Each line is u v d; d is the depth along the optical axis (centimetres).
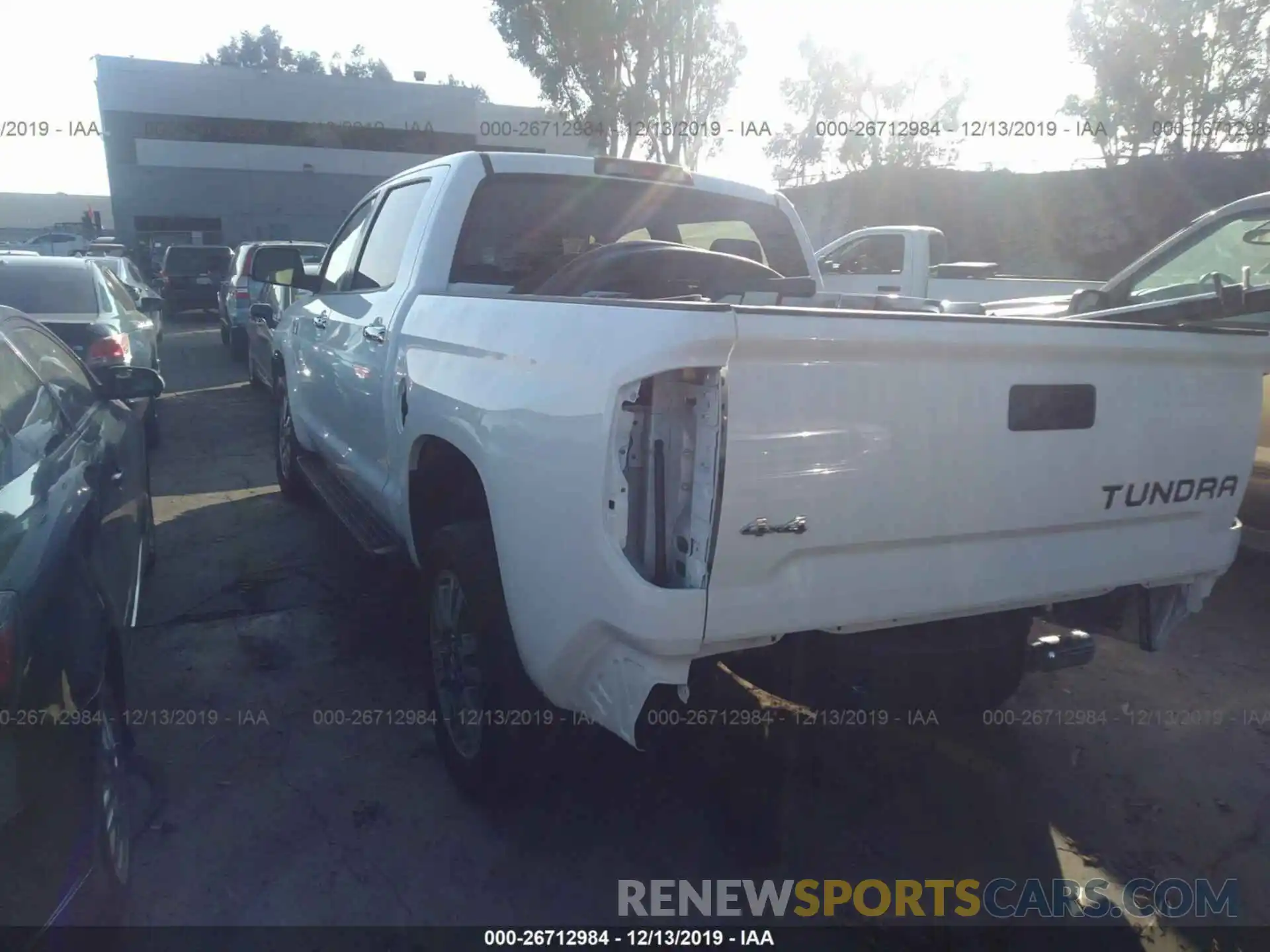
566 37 2133
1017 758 395
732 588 251
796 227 514
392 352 414
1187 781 381
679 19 2134
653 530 257
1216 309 476
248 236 2959
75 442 373
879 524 265
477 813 351
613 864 327
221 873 316
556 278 377
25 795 228
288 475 699
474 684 341
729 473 243
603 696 273
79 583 281
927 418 266
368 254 521
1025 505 287
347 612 519
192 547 618
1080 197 2483
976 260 2614
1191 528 329
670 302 258
